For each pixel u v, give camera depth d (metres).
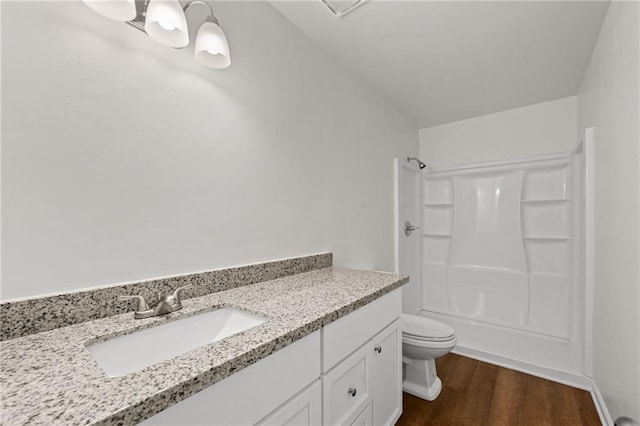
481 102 2.64
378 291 1.25
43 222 0.79
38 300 0.77
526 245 2.73
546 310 2.58
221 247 1.24
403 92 2.44
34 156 0.78
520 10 1.48
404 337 1.76
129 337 0.81
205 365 0.61
